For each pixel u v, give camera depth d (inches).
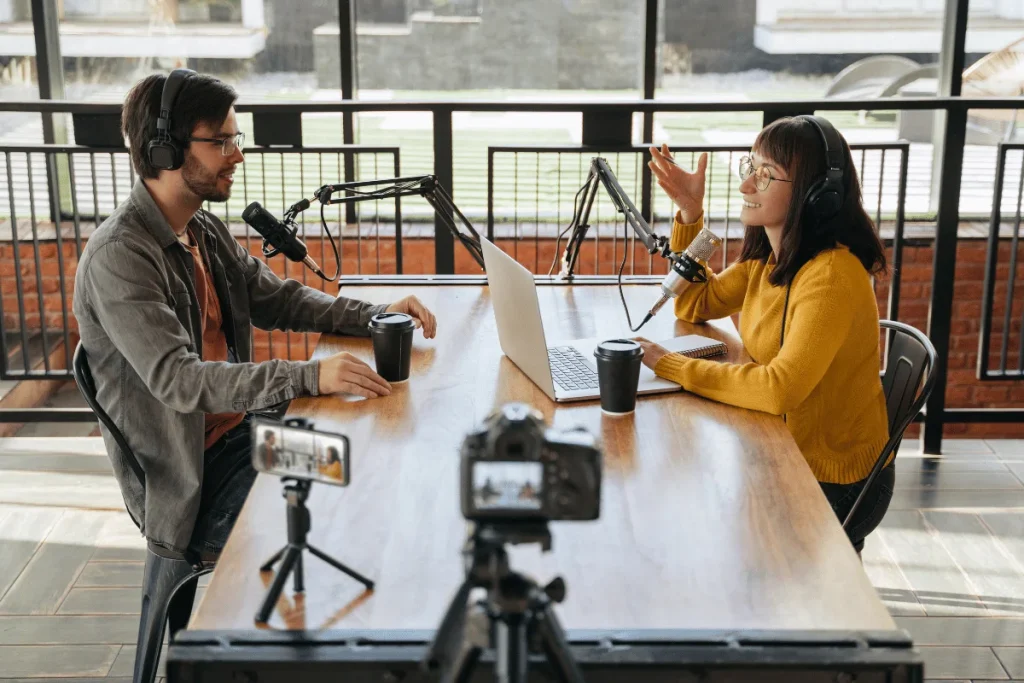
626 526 59.8
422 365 85.0
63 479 131.7
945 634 100.7
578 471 40.0
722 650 48.8
